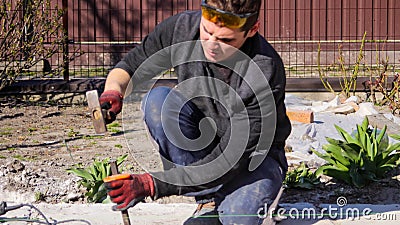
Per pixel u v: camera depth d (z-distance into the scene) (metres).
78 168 6.74
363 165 6.25
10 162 7.12
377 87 11.59
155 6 15.73
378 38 16.14
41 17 11.84
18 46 11.62
